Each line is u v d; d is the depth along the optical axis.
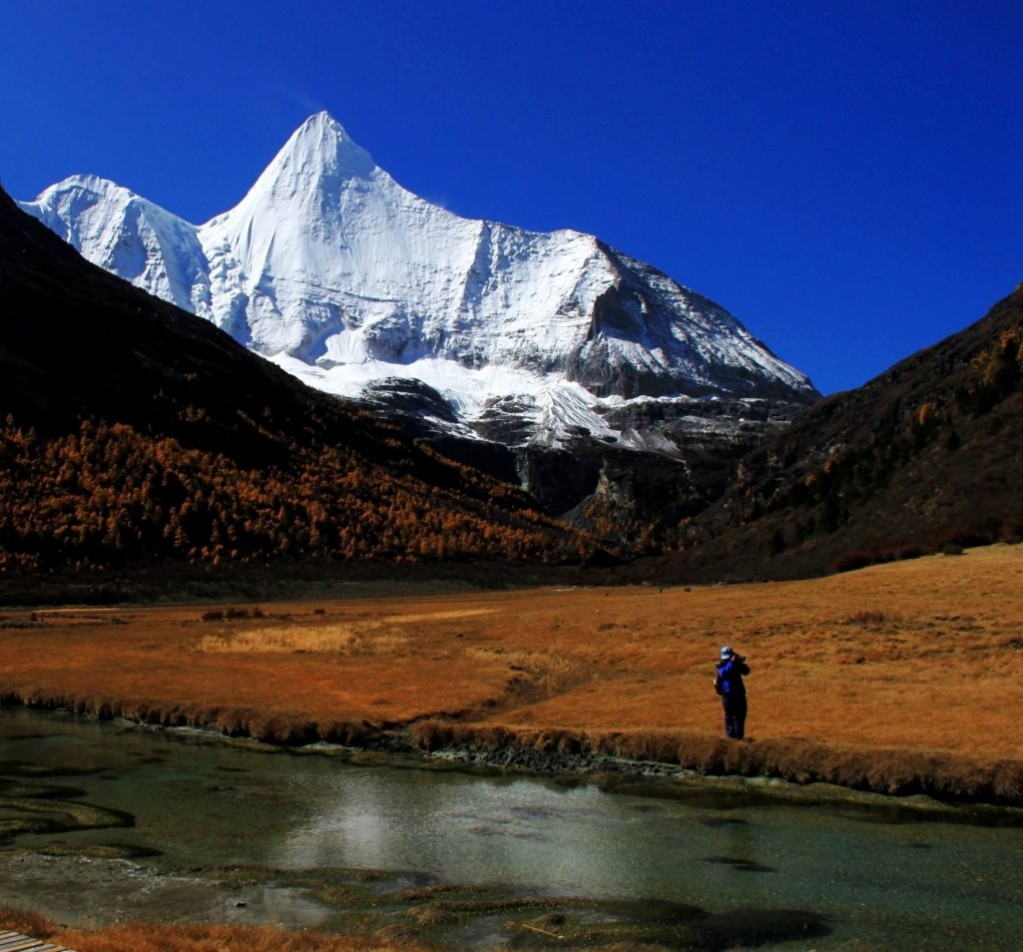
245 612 85.56
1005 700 31.00
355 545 154.12
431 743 31.94
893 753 25.56
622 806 24.45
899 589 64.06
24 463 134.50
